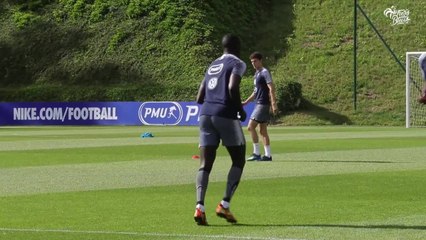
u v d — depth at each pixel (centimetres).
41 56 8694
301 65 8006
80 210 1645
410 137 4538
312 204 1719
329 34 8388
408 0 8562
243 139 1498
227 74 1492
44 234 1354
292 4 9050
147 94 7688
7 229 1407
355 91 7044
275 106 2833
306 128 6134
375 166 2636
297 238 1296
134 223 1471
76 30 8831
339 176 2303
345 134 4972
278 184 2100
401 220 1484
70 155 3200
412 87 7044
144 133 5006
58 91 8038
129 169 2569
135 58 8269
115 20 8812
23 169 2586
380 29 8275
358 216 1538
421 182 2138
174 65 8075
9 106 7562
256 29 8756
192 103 6950
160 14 8656
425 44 7912
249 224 1452
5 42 8944
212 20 8600
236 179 1474
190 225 1446
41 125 7375
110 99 7788
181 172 2459
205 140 1490
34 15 9200
